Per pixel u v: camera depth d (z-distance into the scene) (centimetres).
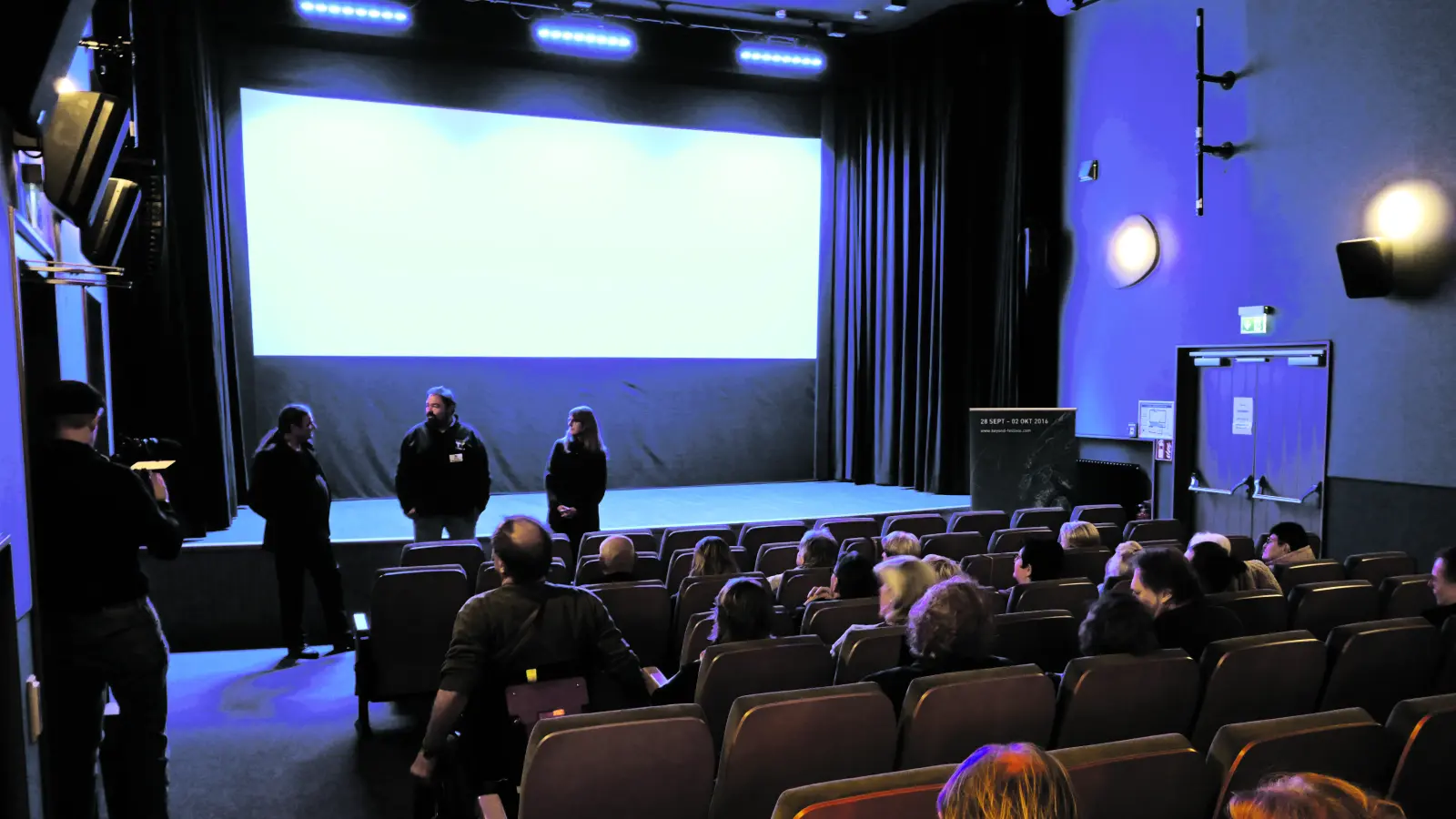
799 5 903
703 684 229
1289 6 677
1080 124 891
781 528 534
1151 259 800
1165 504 798
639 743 170
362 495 870
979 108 940
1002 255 938
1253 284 711
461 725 232
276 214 830
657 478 981
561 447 560
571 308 935
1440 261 581
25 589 221
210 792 325
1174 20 777
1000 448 727
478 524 734
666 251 969
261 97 820
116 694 261
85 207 292
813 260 1030
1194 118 758
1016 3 906
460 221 891
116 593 255
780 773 184
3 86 203
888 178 998
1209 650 235
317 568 504
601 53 863
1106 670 213
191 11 718
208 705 420
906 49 975
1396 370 609
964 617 225
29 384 288
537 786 166
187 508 709
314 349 849
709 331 991
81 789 258
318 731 385
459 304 894
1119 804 161
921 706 193
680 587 364
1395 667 259
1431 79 583
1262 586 363
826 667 241
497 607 226
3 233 215
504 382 915
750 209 1001
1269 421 705
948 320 951
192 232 721
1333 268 650
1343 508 646
